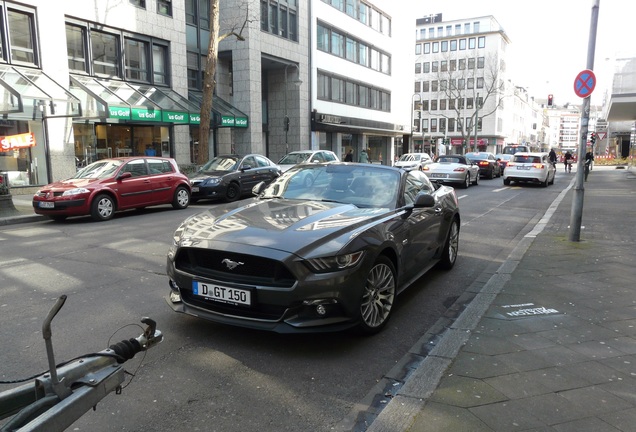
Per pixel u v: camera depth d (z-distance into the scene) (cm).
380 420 272
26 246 804
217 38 1911
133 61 2058
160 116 1930
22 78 1506
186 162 2259
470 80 8194
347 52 3666
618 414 276
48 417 175
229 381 331
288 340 403
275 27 2786
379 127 4212
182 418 285
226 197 1504
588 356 355
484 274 623
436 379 318
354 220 420
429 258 571
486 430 260
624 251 706
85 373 201
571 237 785
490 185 2267
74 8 1762
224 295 369
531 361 346
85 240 855
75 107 1575
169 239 859
